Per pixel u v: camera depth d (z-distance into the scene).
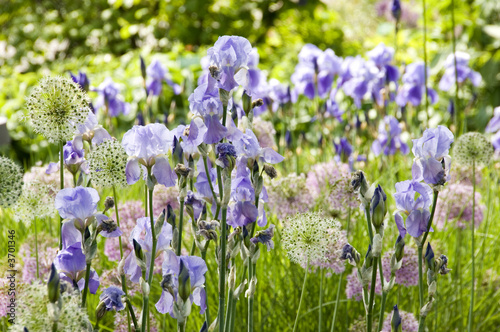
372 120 4.36
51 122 2.32
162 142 2.28
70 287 2.20
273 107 4.05
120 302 2.26
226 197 2.27
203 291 2.27
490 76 6.65
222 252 2.29
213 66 2.26
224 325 2.41
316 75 3.97
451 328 2.97
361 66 3.96
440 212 3.01
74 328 2.15
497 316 2.96
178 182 2.32
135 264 2.31
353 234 3.02
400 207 2.36
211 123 2.28
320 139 3.91
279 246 2.93
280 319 2.89
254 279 2.38
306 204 2.90
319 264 2.56
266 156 2.38
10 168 2.26
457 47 7.02
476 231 3.25
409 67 4.09
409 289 2.94
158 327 2.71
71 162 2.47
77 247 2.27
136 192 3.52
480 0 7.48
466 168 3.14
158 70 4.04
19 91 6.98
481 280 3.02
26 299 2.16
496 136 3.85
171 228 2.28
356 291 2.73
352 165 3.33
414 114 4.59
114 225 2.25
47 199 2.44
